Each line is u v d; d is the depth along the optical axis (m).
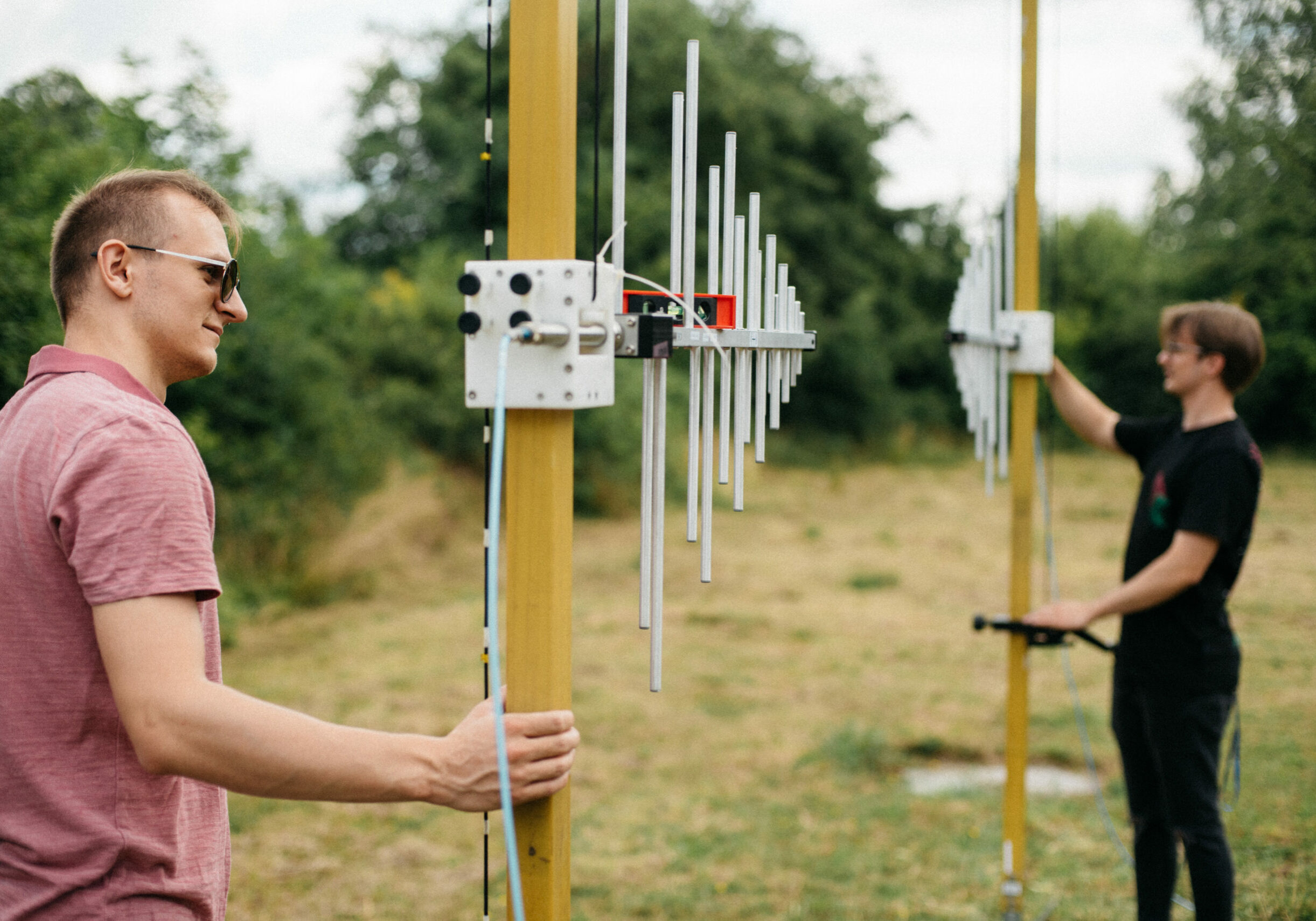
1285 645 7.38
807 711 6.66
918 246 30.14
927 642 8.53
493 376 1.47
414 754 1.32
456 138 21.03
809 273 27.08
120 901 1.33
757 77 26.45
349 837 4.66
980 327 3.20
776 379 1.81
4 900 1.31
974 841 4.42
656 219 17.23
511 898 1.29
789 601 10.25
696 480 1.69
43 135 7.34
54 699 1.31
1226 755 4.85
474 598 10.30
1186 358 2.95
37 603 1.31
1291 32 14.74
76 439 1.29
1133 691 3.04
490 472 1.45
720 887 4.05
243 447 9.59
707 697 6.98
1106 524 14.92
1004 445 3.41
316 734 1.26
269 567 9.88
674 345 1.65
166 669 1.23
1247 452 2.83
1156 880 3.06
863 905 3.82
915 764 5.63
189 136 10.02
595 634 8.86
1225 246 19.62
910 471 23.97
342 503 10.61
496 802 1.36
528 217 1.50
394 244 21.17
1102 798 4.86
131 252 1.46
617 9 1.59
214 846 1.49
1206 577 2.86
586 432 15.31
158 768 1.23
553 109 1.49
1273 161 16.80
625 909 3.89
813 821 4.78
